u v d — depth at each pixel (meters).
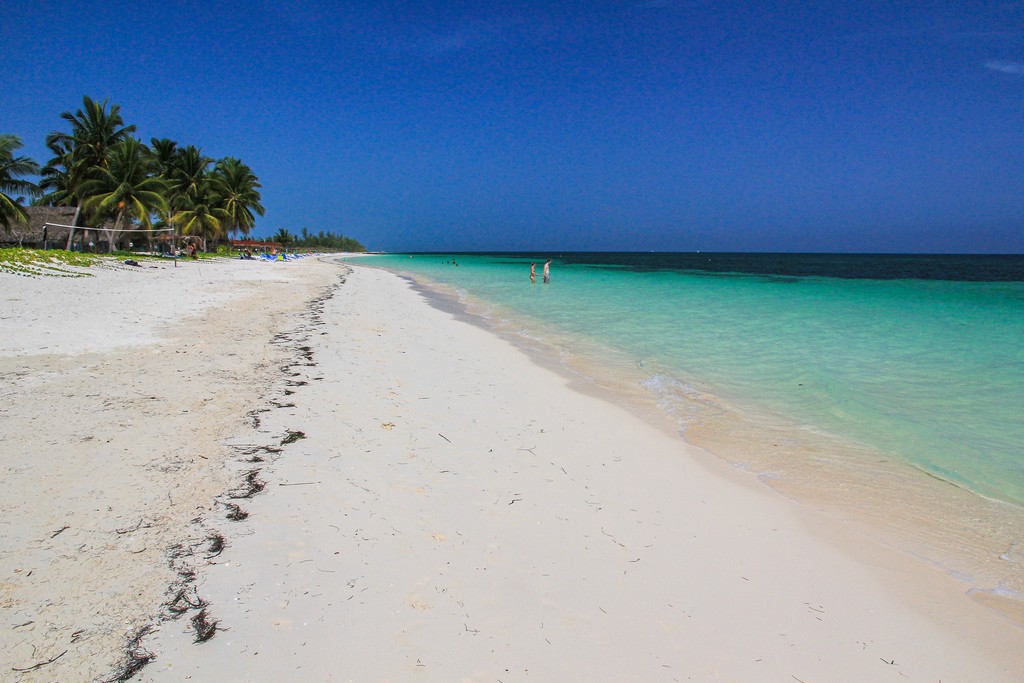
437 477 5.37
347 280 37.38
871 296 26.38
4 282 16.84
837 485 5.55
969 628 3.54
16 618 3.08
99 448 5.43
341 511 4.56
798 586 3.92
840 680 3.09
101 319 12.94
